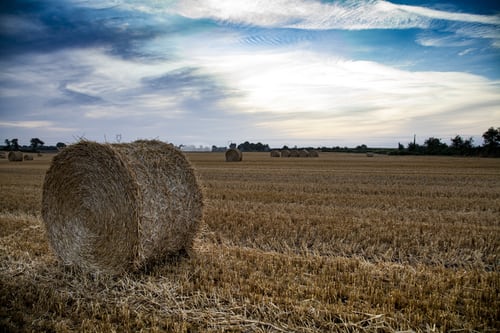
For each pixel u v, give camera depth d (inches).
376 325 173.9
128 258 244.8
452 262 273.3
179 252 290.5
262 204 484.7
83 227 257.0
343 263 254.5
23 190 619.8
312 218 390.0
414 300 195.0
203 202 296.7
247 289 212.8
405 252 292.5
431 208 472.4
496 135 3132.4
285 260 260.2
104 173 250.4
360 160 1883.6
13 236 325.4
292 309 190.2
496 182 758.5
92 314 192.4
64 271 253.9
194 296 204.4
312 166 1306.6
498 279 227.8
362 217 404.2
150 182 255.3
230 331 174.9
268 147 4675.2
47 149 3838.6
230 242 319.0
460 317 184.4
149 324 182.9
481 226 364.2
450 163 1620.3
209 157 2410.2
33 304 198.5
